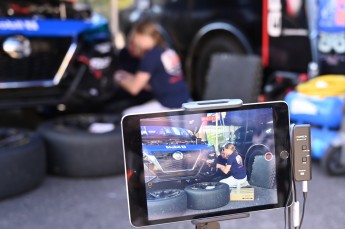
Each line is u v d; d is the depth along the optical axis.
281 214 3.48
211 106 1.69
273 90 5.13
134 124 1.65
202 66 6.11
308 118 4.42
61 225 3.40
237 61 4.03
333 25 4.60
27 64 4.44
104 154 4.10
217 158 1.71
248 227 3.32
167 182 1.68
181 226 3.33
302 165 1.74
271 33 5.15
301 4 4.82
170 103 4.64
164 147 1.67
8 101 4.43
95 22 4.79
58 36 4.51
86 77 4.66
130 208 1.67
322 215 3.49
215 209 1.72
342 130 4.20
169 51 4.68
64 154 4.09
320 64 4.78
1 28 4.33
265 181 1.75
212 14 5.86
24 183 3.79
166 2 6.46
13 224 3.41
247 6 5.40
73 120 4.64
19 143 3.88
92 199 3.82
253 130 1.73
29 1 4.52
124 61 5.88
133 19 6.84
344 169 4.22
